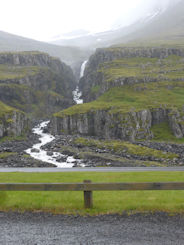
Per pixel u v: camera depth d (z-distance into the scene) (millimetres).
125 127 116250
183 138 114688
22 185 15352
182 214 15008
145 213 15219
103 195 19156
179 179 29281
